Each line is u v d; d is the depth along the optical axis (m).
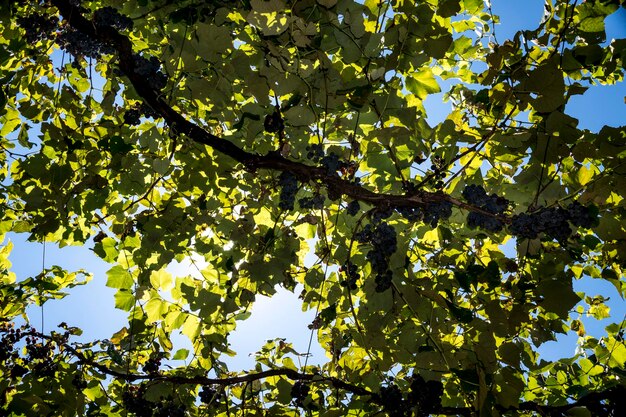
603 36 2.76
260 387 3.50
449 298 3.02
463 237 3.35
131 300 3.31
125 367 3.34
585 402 2.85
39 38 2.92
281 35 2.61
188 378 3.12
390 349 2.98
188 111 3.43
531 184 2.66
